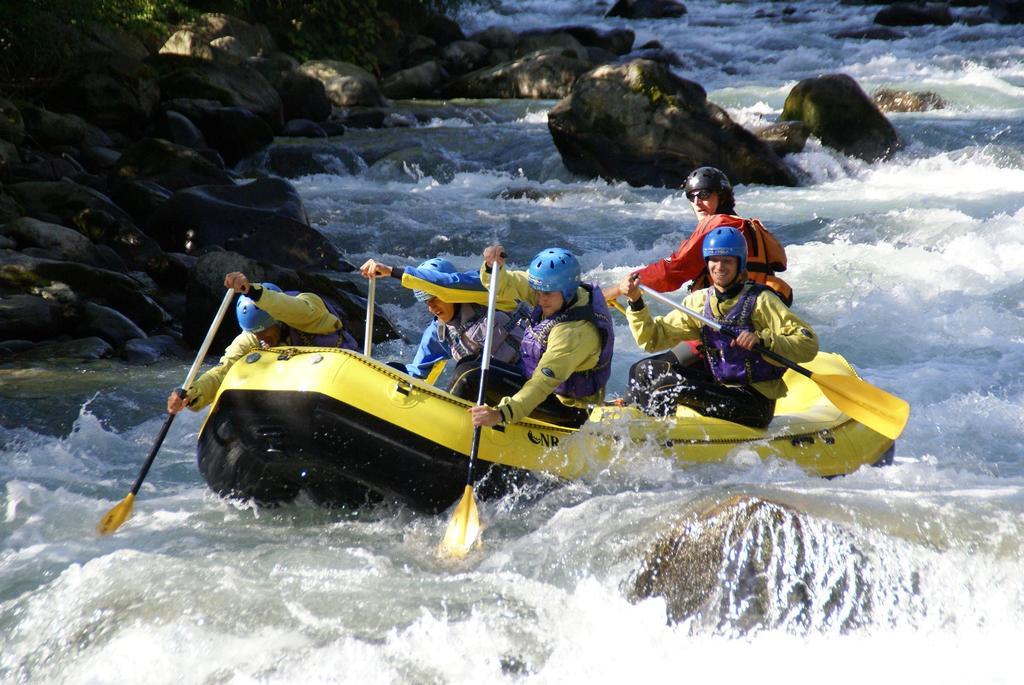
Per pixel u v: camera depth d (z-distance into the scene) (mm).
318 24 86688
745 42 102062
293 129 68750
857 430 22266
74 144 54406
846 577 14969
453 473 18781
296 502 19781
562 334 18719
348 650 14234
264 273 33531
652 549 16203
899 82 78000
